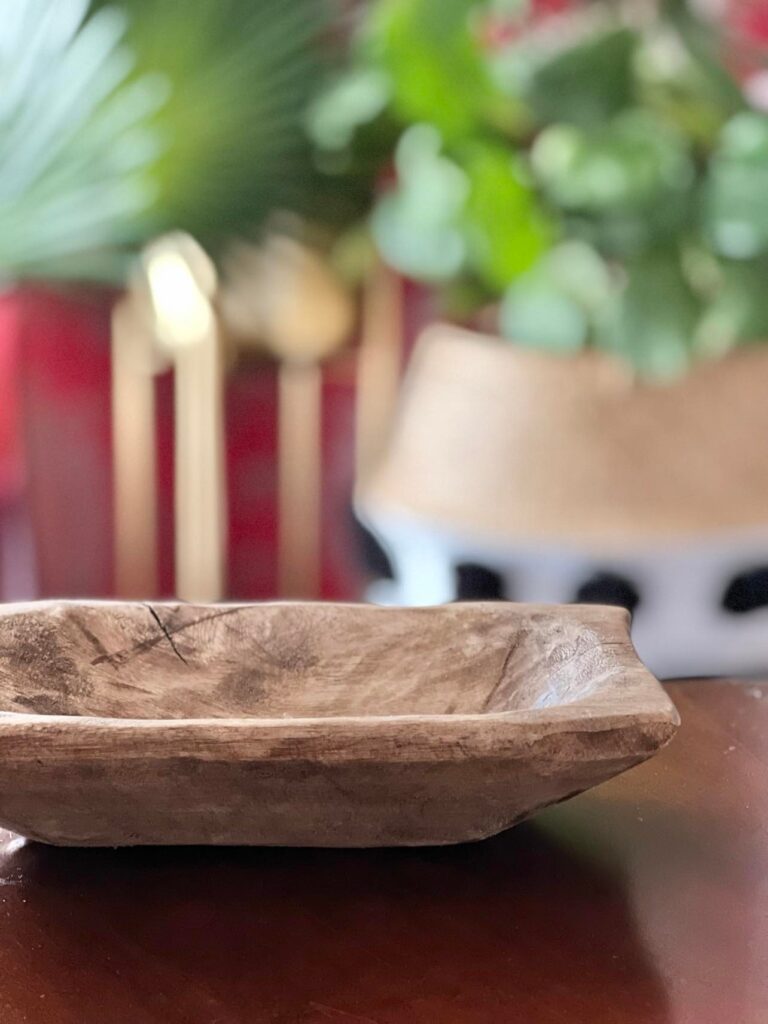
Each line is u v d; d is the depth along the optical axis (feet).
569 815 2.85
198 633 2.90
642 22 5.25
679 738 3.10
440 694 2.87
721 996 2.42
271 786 2.47
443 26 5.10
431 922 2.56
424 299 6.49
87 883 2.64
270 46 5.32
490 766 2.45
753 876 2.69
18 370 6.23
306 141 5.74
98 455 6.62
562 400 4.70
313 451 6.63
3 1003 2.39
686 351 5.08
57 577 6.71
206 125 5.30
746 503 4.56
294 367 6.47
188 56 5.17
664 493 4.53
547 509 4.52
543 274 5.44
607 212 5.15
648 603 4.54
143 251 5.79
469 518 4.57
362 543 5.24
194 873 2.67
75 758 2.42
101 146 5.17
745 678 3.38
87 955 2.48
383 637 2.91
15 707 2.75
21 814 2.54
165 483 6.73
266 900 2.61
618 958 2.49
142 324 6.20
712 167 5.14
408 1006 2.39
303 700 2.87
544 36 5.38
